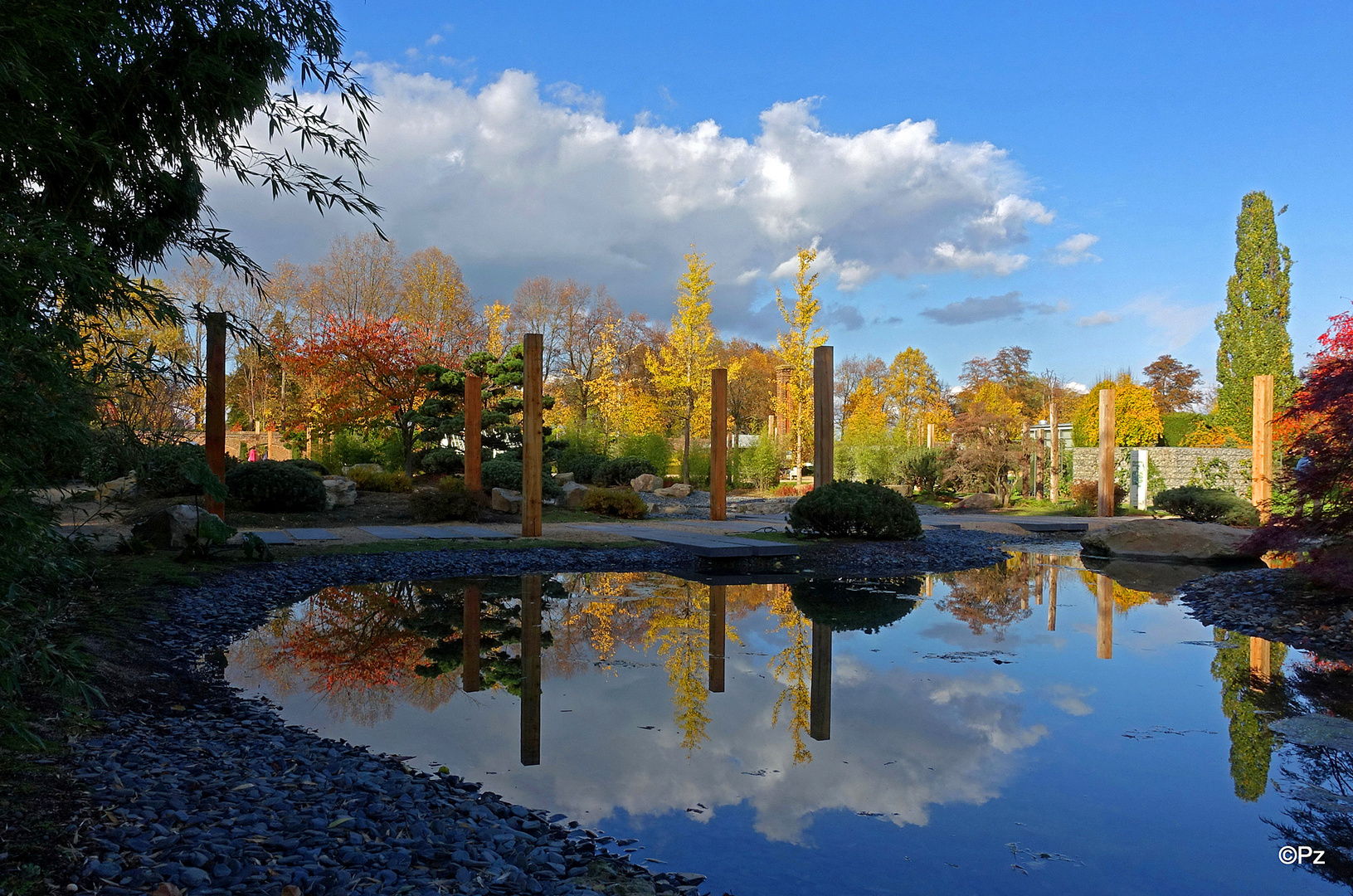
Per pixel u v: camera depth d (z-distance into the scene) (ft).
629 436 75.97
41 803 8.56
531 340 38.40
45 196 13.69
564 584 29.91
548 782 11.66
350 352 64.18
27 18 9.95
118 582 22.63
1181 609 25.90
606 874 8.83
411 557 33.04
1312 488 22.17
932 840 9.86
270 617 23.43
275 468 43.06
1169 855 9.51
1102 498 55.98
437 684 16.99
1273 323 65.10
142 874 7.24
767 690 16.61
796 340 78.13
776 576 32.32
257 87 14.71
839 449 79.77
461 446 71.10
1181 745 13.20
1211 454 57.57
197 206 16.49
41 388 10.73
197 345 108.27
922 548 37.73
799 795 11.27
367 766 11.80
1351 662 18.63
